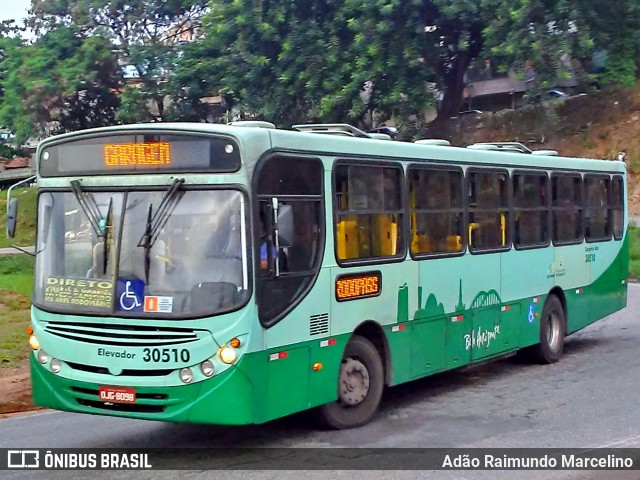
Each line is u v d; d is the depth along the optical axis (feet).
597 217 45.85
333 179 26.89
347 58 83.82
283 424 28.71
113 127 24.70
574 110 108.78
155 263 23.71
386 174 29.55
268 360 23.89
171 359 23.17
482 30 85.56
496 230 36.24
